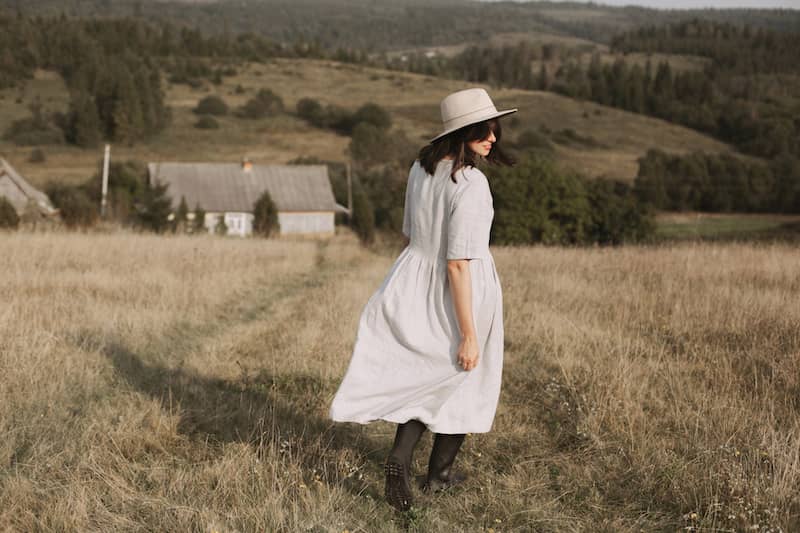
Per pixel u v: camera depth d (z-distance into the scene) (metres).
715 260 11.21
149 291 8.77
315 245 27.62
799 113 154.88
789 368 5.07
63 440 3.82
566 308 7.86
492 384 3.15
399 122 138.00
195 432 4.11
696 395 4.61
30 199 38.25
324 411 4.53
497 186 31.50
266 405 4.54
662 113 159.75
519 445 4.02
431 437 4.15
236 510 3.02
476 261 3.07
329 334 6.82
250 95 156.12
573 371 5.28
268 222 50.09
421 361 3.03
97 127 110.56
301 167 61.03
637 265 11.12
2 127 115.75
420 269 3.05
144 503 3.09
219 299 9.02
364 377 3.03
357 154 99.94
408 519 3.04
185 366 5.62
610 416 4.19
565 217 31.55
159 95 127.62
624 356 5.38
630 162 118.00
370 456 3.84
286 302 9.55
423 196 3.03
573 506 3.26
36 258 11.25
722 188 73.31
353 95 162.62
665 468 3.45
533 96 170.25
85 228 24.17
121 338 6.30
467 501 3.26
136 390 4.84
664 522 3.08
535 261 12.88
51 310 7.05
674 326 6.71
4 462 3.50
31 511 2.99
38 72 154.75
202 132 122.94
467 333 2.93
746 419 4.08
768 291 7.86
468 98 2.95
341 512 3.07
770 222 61.78
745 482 3.17
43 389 4.59
